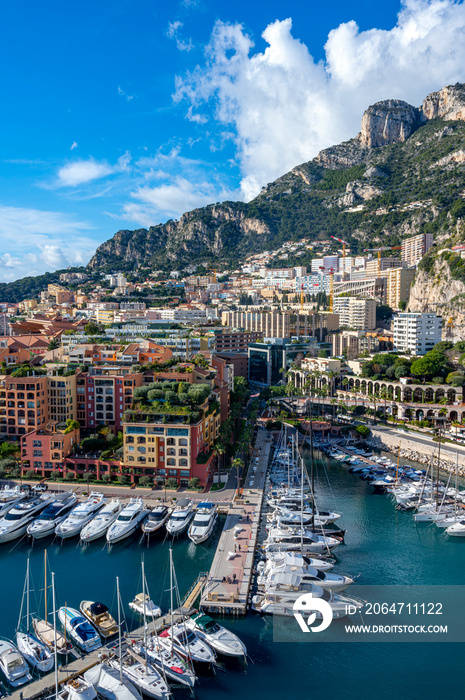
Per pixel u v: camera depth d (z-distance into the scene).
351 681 80.88
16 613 96.00
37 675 80.19
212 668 83.56
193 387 169.38
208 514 129.12
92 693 73.94
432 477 168.75
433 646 88.50
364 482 173.38
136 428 154.62
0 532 124.25
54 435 160.00
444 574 112.44
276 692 78.38
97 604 93.12
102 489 151.00
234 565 110.25
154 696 76.00
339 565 116.06
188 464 152.25
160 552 119.38
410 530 135.38
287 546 119.00
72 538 127.00
